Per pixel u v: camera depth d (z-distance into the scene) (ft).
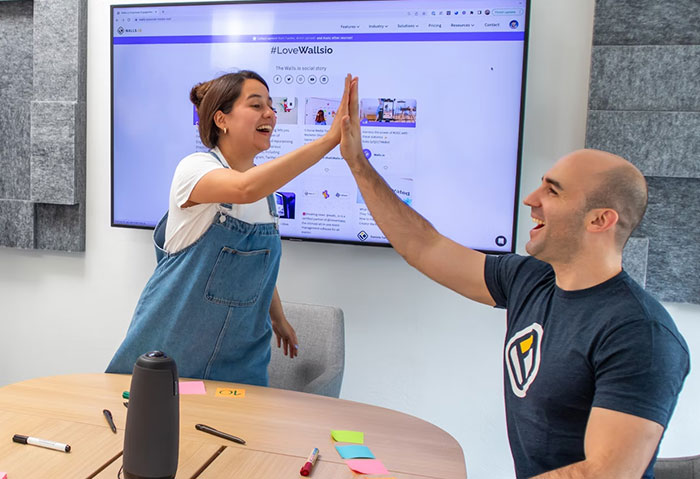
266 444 4.41
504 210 7.55
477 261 5.23
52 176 8.80
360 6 7.68
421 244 5.42
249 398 5.28
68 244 9.01
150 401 3.57
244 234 5.79
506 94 7.41
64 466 3.96
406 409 8.25
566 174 4.23
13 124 9.11
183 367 5.83
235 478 3.91
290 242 8.39
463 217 7.66
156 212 8.50
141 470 3.59
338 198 7.96
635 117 7.20
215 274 5.73
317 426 4.76
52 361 9.37
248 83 5.88
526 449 4.32
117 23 8.36
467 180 7.61
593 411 3.74
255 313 6.11
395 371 8.23
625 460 3.52
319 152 5.34
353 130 5.43
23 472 3.87
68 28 8.63
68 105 8.66
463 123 7.55
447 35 7.48
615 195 4.09
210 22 8.13
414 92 7.64
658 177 7.36
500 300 5.11
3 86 9.11
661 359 3.72
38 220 9.09
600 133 7.29
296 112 8.01
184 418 4.77
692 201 7.30
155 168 8.44
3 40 9.07
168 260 5.91
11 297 9.45
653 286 7.47
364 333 8.28
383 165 7.81
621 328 3.87
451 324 8.04
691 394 7.48
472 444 8.10
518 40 7.32
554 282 4.60
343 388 8.40
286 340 6.74
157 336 5.80
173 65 8.27
